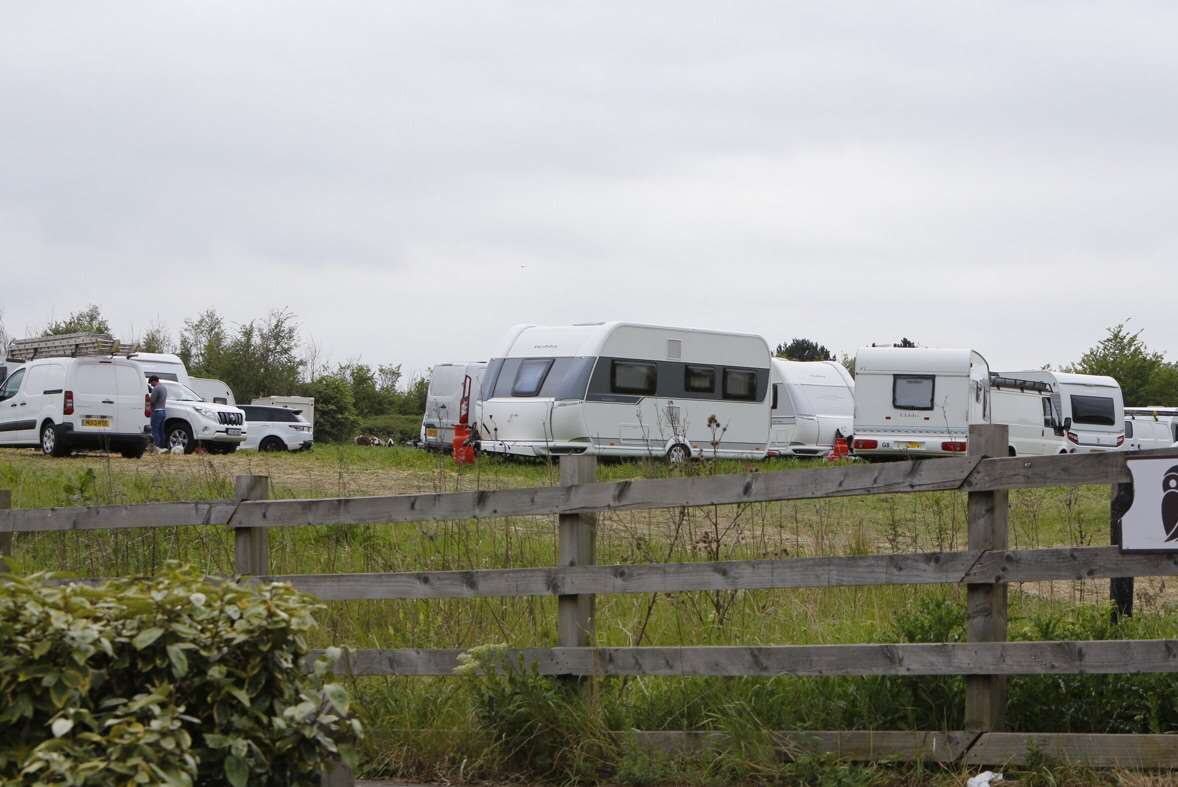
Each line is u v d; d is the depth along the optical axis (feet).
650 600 43.47
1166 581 52.24
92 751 18.62
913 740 28.25
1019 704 29.48
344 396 274.36
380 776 31.40
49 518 39.06
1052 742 27.22
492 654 32.04
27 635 19.70
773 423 161.17
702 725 31.14
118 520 37.83
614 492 31.22
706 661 30.14
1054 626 33.32
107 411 124.47
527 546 53.26
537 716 30.81
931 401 146.61
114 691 20.31
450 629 39.68
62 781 17.61
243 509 35.70
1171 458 26.30
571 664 31.50
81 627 19.86
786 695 31.32
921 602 34.63
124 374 126.00
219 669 20.40
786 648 29.40
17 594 20.12
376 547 53.52
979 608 27.96
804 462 140.26
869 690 30.53
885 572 28.58
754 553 50.19
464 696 33.19
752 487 29.94
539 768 30.73
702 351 130.41
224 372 276.62
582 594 31.68
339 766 26.13
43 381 126.21
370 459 126.93
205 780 20.74
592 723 30.60
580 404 121.80
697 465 61.36
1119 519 27.04
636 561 46.11
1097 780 26.45
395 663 33.30
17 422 127.65
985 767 27.66
